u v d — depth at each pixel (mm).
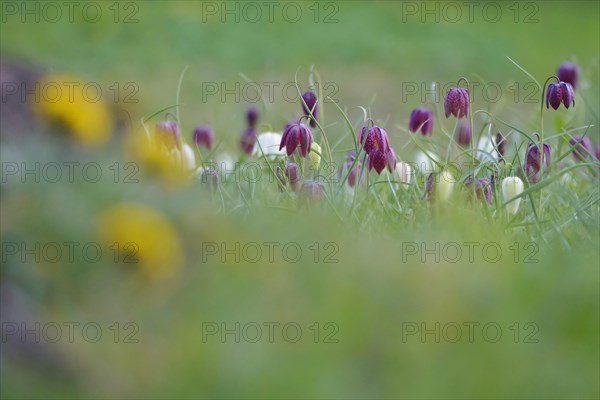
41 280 6512
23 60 7176
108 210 6562
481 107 8891
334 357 6461
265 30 16359
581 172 7062
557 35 17438
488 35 17062
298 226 6684
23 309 6488
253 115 7195
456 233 6715
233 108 8766
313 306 6508
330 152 6930
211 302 6508
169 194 6629
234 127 7566
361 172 6855
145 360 6445
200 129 7152
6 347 6441
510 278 6551
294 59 15016
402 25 17250
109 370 6438
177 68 14031
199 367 6438
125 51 14516
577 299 6531
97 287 6516
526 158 6887
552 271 6574
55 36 14625
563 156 6902
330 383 6434
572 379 6457
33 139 6691
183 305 6508
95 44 14664
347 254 6602
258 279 6539
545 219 6836
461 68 15258
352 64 14938
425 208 6832
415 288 6539
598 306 6523
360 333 6488
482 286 6543
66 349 6449
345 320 6496
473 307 6523
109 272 6527
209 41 15344
